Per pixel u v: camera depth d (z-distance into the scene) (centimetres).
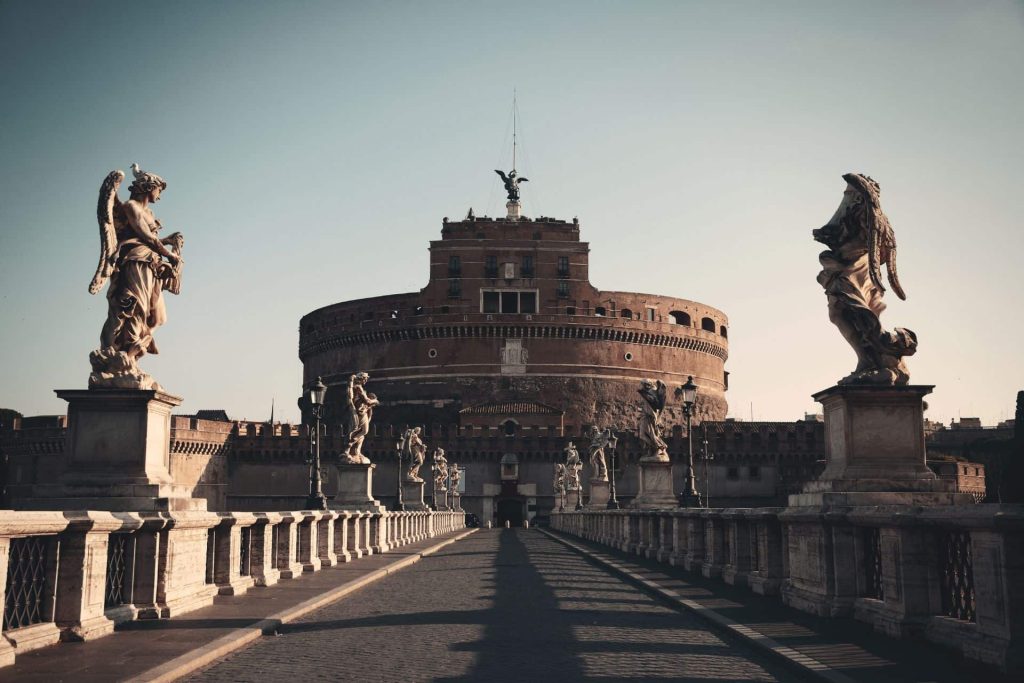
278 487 12475
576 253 14638
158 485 1474
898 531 1208
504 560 3322
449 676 1015
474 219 14662
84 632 1173
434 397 14075
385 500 12450
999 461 8662
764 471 12600
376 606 1694
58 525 1113
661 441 3900
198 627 1300
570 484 9525
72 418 1495
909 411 1454
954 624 1109
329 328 15312
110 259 1522
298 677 1008
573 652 1173
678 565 2647
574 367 14175
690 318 15650
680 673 1038
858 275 1535
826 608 1400
